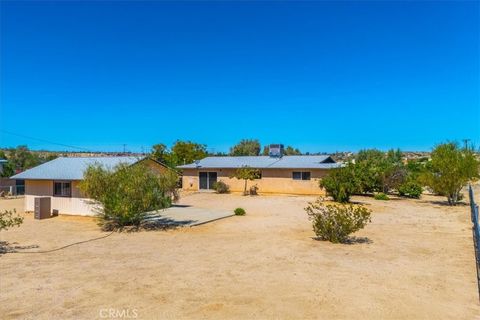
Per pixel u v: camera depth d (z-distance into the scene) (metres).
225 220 18.47
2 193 33.94
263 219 18.75
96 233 14.99
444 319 6.18
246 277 8.49
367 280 8.27
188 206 24.81
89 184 15.67
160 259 10.35
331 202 25.86
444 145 26.34
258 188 34.94
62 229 16.08
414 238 13.41
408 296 7.26
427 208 23.48
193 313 6.41
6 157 50.12
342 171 26.48
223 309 6.58
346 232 12.44
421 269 9.21
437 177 25.78
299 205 25.05
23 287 7.81
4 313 6.43
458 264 9.72
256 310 6.53
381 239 13.18
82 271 9.07
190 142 48.03
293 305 6.77
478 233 9.40
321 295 7.29
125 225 16.47
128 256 10.79
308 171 33.19
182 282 8.13
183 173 38.31
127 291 7.54
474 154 25.66
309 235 14.01
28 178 21.23
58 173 21.16
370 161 35.59
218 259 10.29
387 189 32.31
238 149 65.38
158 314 6.37
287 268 9.27
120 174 15.91
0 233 15.09
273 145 37.75
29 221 18.58
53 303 6.89
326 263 9.77
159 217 18.95
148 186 15.70
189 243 12.75
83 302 6.94
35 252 11.46
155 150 42.19
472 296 7.29
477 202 26.95
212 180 36.97
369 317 6.24
